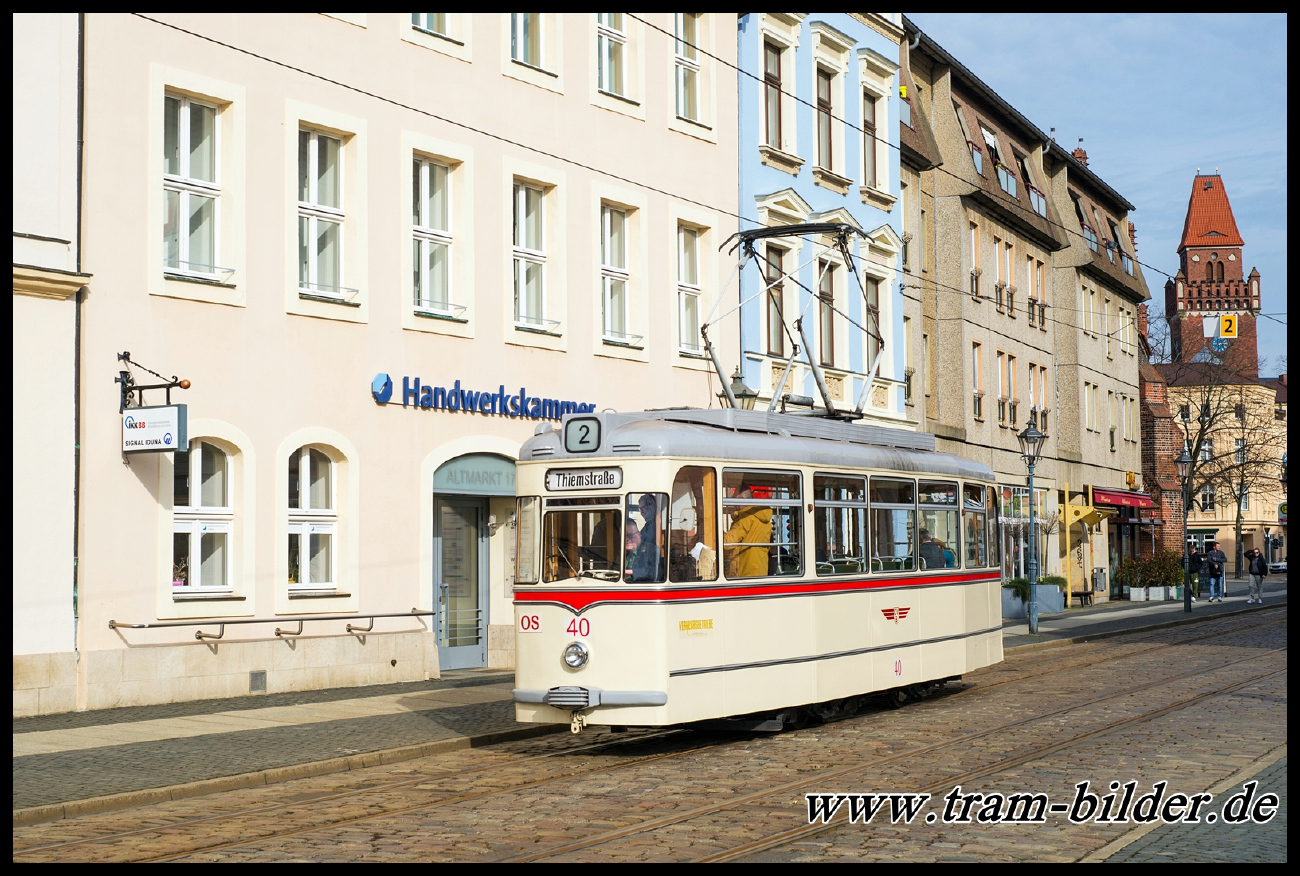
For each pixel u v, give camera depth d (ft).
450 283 73.20
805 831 32.71
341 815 35.24
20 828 34.04
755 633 49.78
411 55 70.54
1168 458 233.55
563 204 79.56
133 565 56.65
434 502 73.82
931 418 127.03
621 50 85.97
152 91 58.49
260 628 61.57
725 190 93.25
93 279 56.03
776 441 52.26
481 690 64.13
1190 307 428.15
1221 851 30.35
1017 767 41.88
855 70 110.32
